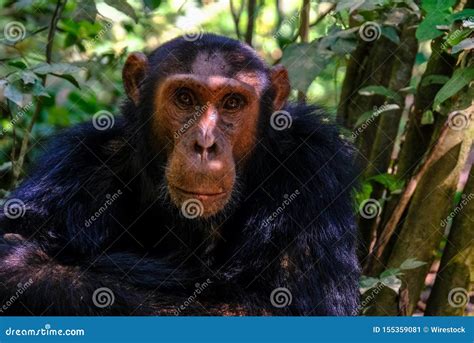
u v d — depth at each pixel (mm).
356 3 1724
